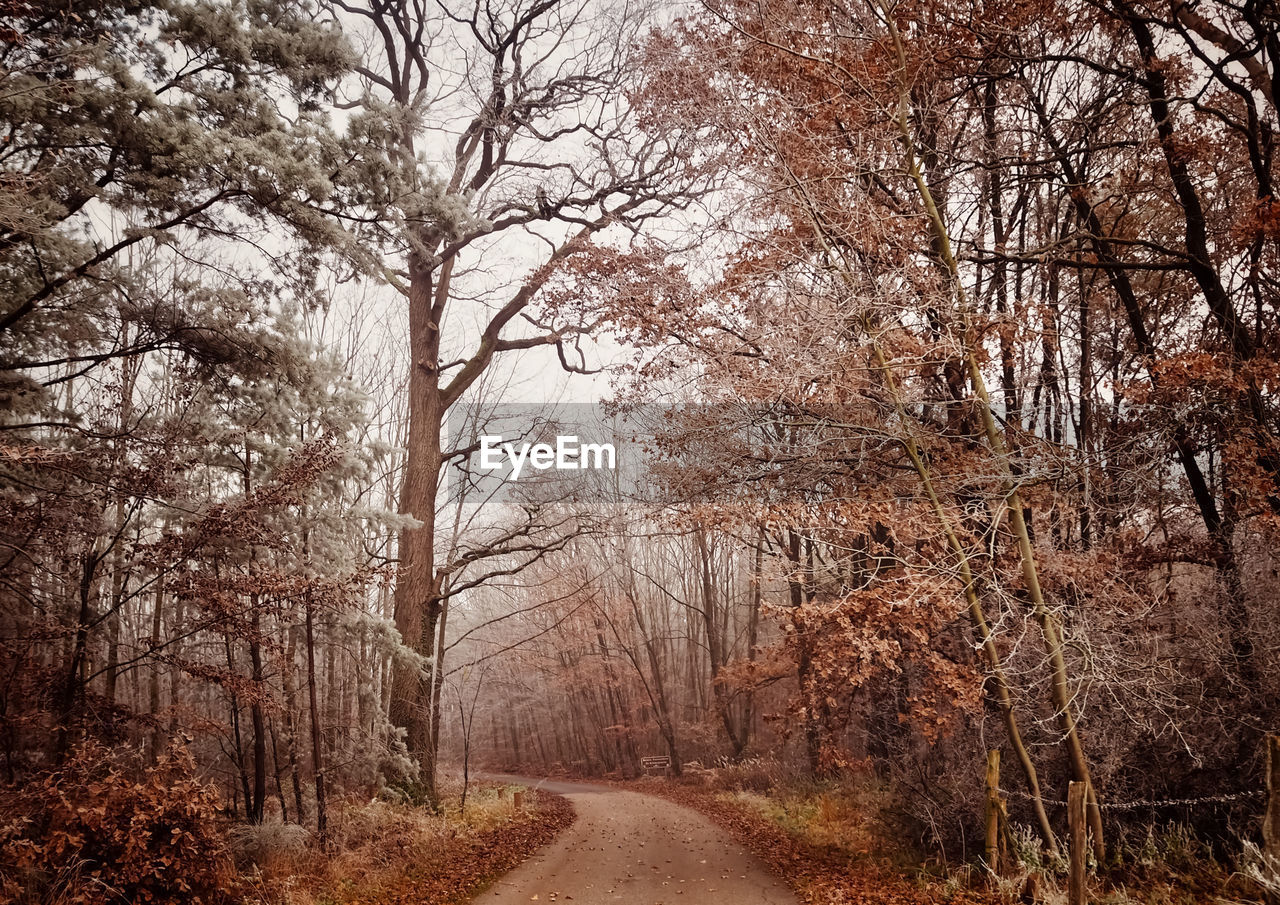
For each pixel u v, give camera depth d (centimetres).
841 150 1094
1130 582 1052
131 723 1066
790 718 1496
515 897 968
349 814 1280
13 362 951
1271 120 1138
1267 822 687
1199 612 949
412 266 1705
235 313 1091
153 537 1137
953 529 1012
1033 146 1370
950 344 964
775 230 1113
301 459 1096
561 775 4253
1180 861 792
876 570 981
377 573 1112
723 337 1167
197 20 900
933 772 1098
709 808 1956
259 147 897
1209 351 1054
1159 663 886
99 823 753
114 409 1020
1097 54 1255
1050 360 1354
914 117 1176
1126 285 1258
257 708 1105
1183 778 887
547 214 1791
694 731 3238
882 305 974
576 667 3666
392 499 2386
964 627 1095
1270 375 874
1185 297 1338
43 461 790
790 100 1091
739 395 1105
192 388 1131
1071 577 1032
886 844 1043
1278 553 906
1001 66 1267
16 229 745
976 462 1013
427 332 1775
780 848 1229
